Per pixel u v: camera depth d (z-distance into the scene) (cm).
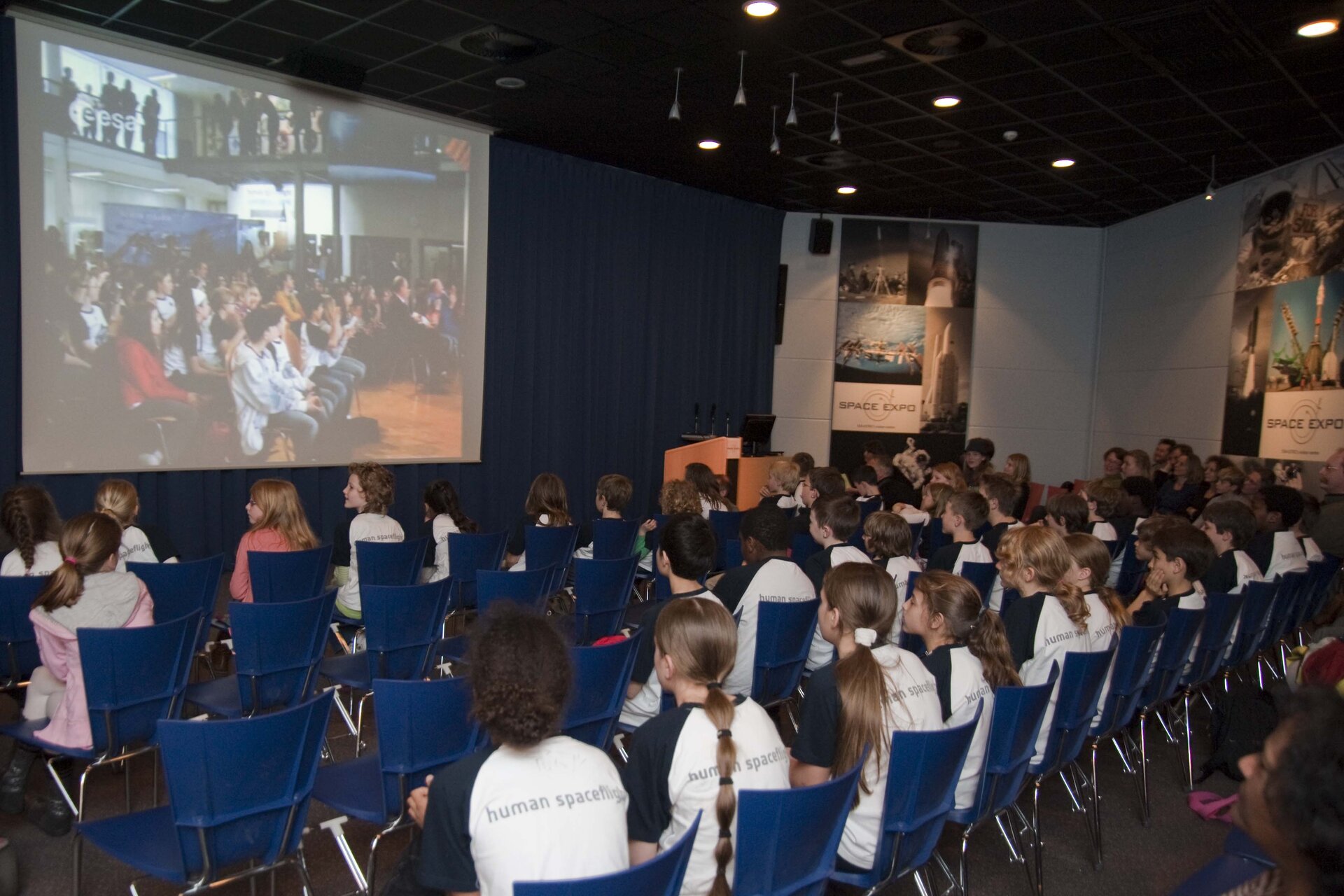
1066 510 443
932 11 528
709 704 187
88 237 605
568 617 424
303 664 315
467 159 806
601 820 156
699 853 182
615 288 944
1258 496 533
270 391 700
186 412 657
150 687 277
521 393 880
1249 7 505
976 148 802
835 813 184
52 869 276
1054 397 1120
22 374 586
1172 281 978
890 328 1118
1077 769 355
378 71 675
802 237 1127
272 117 688
